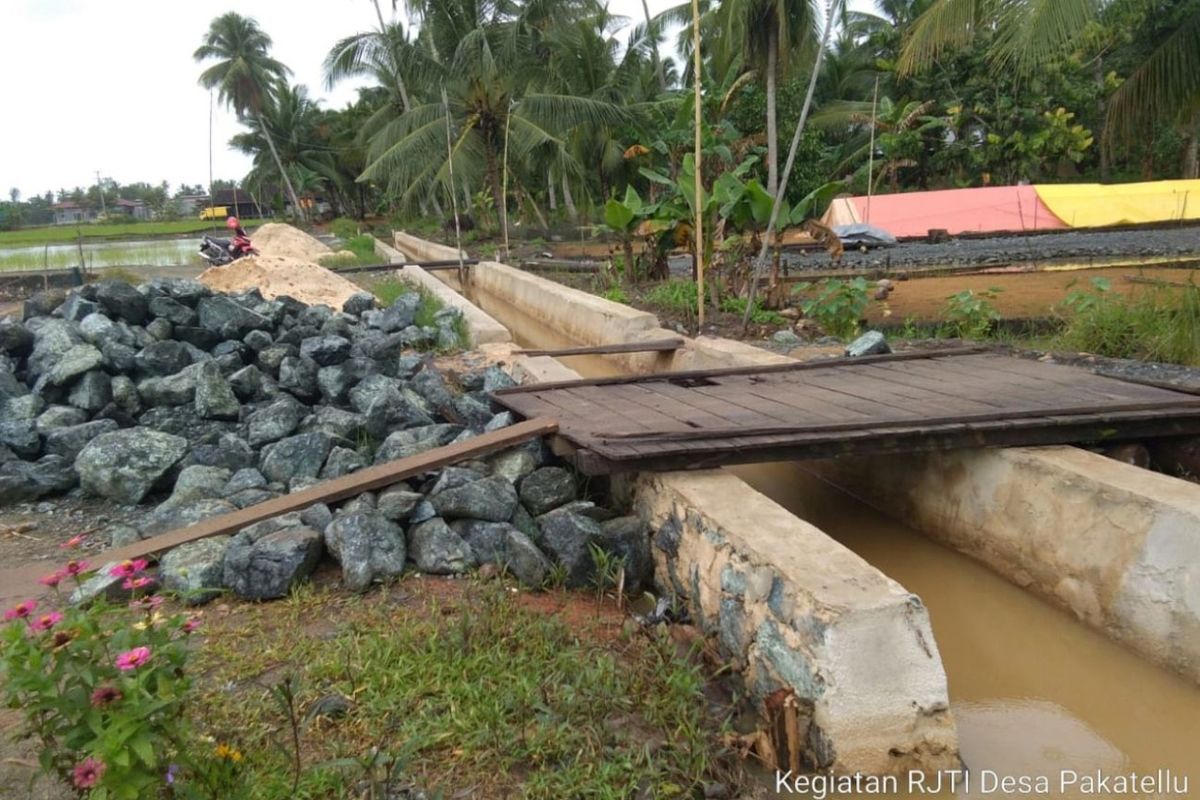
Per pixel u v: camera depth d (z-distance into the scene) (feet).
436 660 12.00
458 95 78.13
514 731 10.50
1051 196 73.15
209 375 22.75
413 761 10.03
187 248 94.63
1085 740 12.21
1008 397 18.29
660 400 20.36
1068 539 15.02
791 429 16.40
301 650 12.36
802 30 44.16
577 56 83.25
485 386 25.35
